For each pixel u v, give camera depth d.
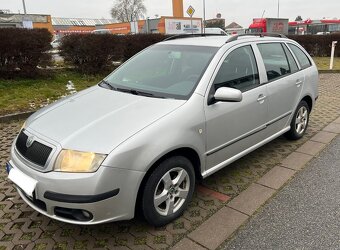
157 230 3.09
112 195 2.66
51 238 3.02
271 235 2.99
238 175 4.16
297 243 2.88
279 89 4.45
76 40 10.78
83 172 2.60
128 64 4.36
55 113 3.32
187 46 4.08
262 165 4.43
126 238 3.00
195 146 3.22
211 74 3.53
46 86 9.31
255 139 4.17
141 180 2.78
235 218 3.26
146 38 12.30
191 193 3.34
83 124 2.96
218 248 2.85
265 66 4.32
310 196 3.63
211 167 3.57
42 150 2.82
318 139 5.35
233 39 4.13
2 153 4.96
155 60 4.12
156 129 2.88
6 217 3.32
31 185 2.75
